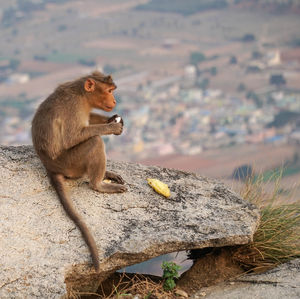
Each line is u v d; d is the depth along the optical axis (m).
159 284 8.96
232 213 9.01
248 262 9.55
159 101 167.75
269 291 8.33
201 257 9.55
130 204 8.98
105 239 8.28
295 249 9.88
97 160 8.80
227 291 8.60
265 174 10.98
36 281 7.59
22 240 8.09
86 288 8.48
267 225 9.98
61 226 8.38
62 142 8.66
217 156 95.06
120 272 9.58
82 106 8.82
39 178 9.21
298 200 10.56
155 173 10.05
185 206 9.11
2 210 8.49
